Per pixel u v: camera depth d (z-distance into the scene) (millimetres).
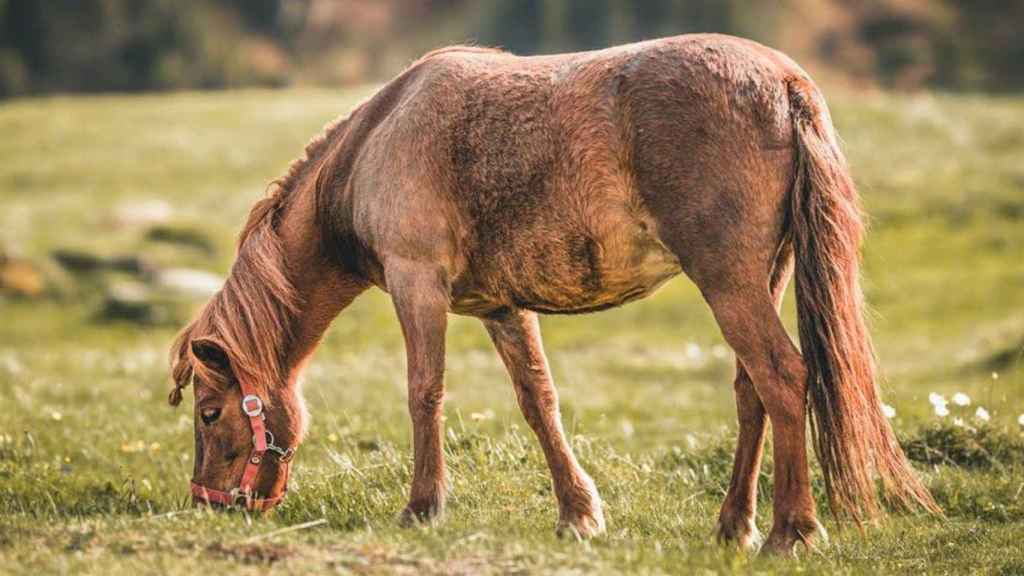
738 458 10234
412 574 8758
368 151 11117
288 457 11453
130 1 149875
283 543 9344
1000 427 14633
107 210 56094
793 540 9453
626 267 10141
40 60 144500
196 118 74625
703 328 37250
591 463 13469
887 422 9688
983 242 46844
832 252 9477
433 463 10758
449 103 10703
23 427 16750
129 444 16438
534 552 9172
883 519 10625
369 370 25906
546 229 10242
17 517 10438
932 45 148375
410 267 10758
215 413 11180
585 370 28875
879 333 36906
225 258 50031
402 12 178625
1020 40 147875
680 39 10031
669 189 9664
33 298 46250
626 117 9836
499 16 154625
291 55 168375
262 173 62906
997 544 10883
